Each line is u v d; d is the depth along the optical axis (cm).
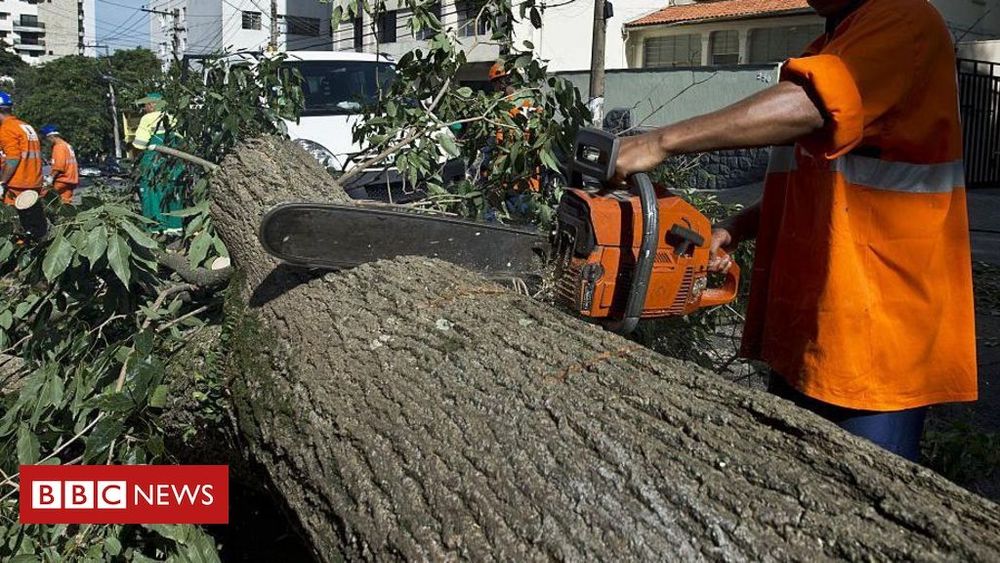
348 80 767
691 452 148
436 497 165
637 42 2483
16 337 378
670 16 2373
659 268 205
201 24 3856
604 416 162
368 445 188
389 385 200
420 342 211
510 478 158
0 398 332
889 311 175
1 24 8094
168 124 532
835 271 175
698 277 218
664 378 171
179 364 283
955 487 128
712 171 1509
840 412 181
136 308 330
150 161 539
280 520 329
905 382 177
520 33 2239
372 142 428
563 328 199
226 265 344
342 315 238
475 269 269
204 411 266
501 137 435
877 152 175
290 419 218
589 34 2397
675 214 206
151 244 303
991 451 296
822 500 131
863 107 166
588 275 202
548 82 421
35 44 8275
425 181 432
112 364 289
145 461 263
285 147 344
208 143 519
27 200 455
